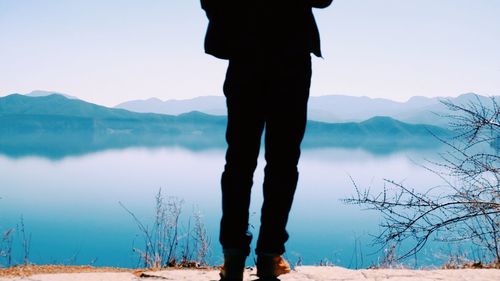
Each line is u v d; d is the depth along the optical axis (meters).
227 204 1.92
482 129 4.39
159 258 3.75
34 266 3.30
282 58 1.86
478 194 4.41
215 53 1.95
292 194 1.97
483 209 4.20
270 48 1.87
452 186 4.45
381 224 4.38
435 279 2.45
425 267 3.80
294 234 88.88
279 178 1.93
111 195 175.62
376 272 2.60
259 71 1.87
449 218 4.23
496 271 2.63
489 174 4.38
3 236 3.79
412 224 4.29
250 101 1.88
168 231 4.30
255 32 1.87
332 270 2.62
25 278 2.40
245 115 1.88
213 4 1.93
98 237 105.19
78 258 3.74
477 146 4.44
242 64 1.88
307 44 1.91
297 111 1.89
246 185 1.92
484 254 4.01
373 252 4.08
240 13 1.90
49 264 3.52
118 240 100.88
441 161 4.54
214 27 1.96
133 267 3.73
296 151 1.94
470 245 4.11
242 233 1.92
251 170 1.93
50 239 99.94
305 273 2.56
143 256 3.79
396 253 4.05
